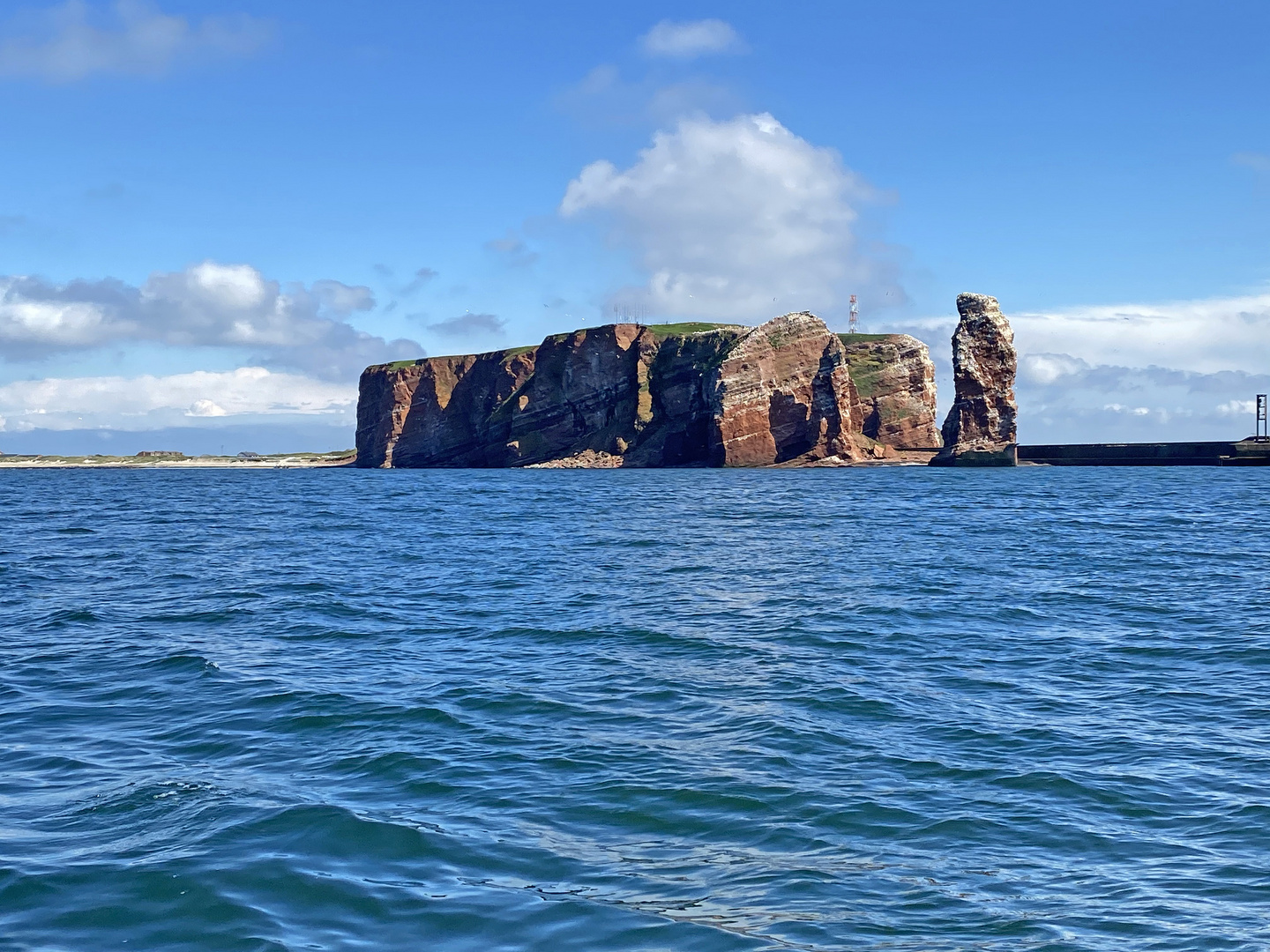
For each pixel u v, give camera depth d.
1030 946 9.88
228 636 26.22
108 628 27.28
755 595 33.16
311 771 15.08
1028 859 12.03
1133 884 11.31
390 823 12.90
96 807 13.52
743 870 11.66
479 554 47.22
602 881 11.30
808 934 10.08
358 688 20.28
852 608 30.34
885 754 15.98
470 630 26.95
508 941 9.91
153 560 45.09
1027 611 29.92
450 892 10.98
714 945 9.84
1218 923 10.36
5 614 29.94
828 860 11.95
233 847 12.12
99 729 17.39
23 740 16.78
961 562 43.06
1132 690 20.28
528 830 12.79
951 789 14.38
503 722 17.77
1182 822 13.11
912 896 11.00
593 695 19.69
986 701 19.39
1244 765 15.39
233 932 10.05
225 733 17.09
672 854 12.11
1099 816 13.34
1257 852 12.14
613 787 14.38
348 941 9.88
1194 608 30.44
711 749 16.17
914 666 22.52
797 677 21.25
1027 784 14.58
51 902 10.66
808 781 14.67
